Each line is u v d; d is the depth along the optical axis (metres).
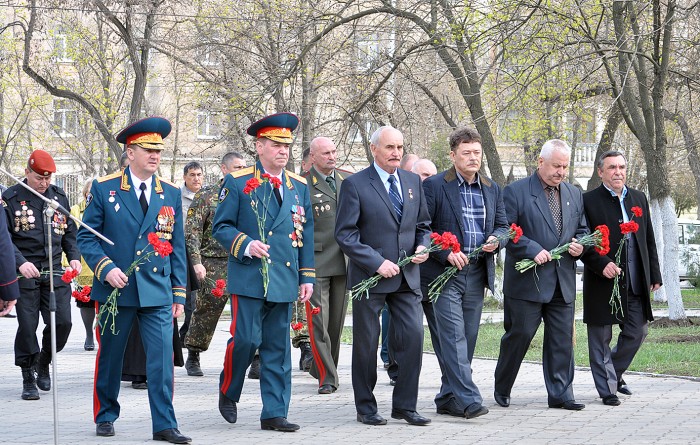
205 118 29.73
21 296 10.80
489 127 22.81
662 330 17.52
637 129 19.53
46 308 11.23
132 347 11.44
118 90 34.62
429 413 9.65
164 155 37.97
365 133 26.47
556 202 9.94
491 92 21.50
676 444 8.00
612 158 10.30
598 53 18.94
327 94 28.50
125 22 29.38
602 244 9.57
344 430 8.75
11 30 36.06
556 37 19.12
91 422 9.38
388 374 11.78
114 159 31.03
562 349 9.84
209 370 13.20
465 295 9.47
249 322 8.79
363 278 8.98
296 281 8.94
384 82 23.66
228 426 9.04
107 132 29.97
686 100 24.77
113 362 8.61
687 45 20.25
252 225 8.83
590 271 10.19
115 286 8.27
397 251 9.02
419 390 11.20
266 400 8.83
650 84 21.12
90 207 8.55
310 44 23.19
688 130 25.20
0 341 17.38
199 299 12.52
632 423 8.96
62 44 34.69
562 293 9.78
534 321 9.77
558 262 9.80
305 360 12.60
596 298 10.14
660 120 19.03
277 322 8.89
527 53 19.66
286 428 8.73
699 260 31.23
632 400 10.27
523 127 24.20
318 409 9.97
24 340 10.77
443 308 9.26
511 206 9.85
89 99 31.69
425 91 24.27
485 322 19.80
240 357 8.86
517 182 9.97
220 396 9.20
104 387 8.62
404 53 23.17
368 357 9.06
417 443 8.12
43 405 10.44
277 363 8.90
